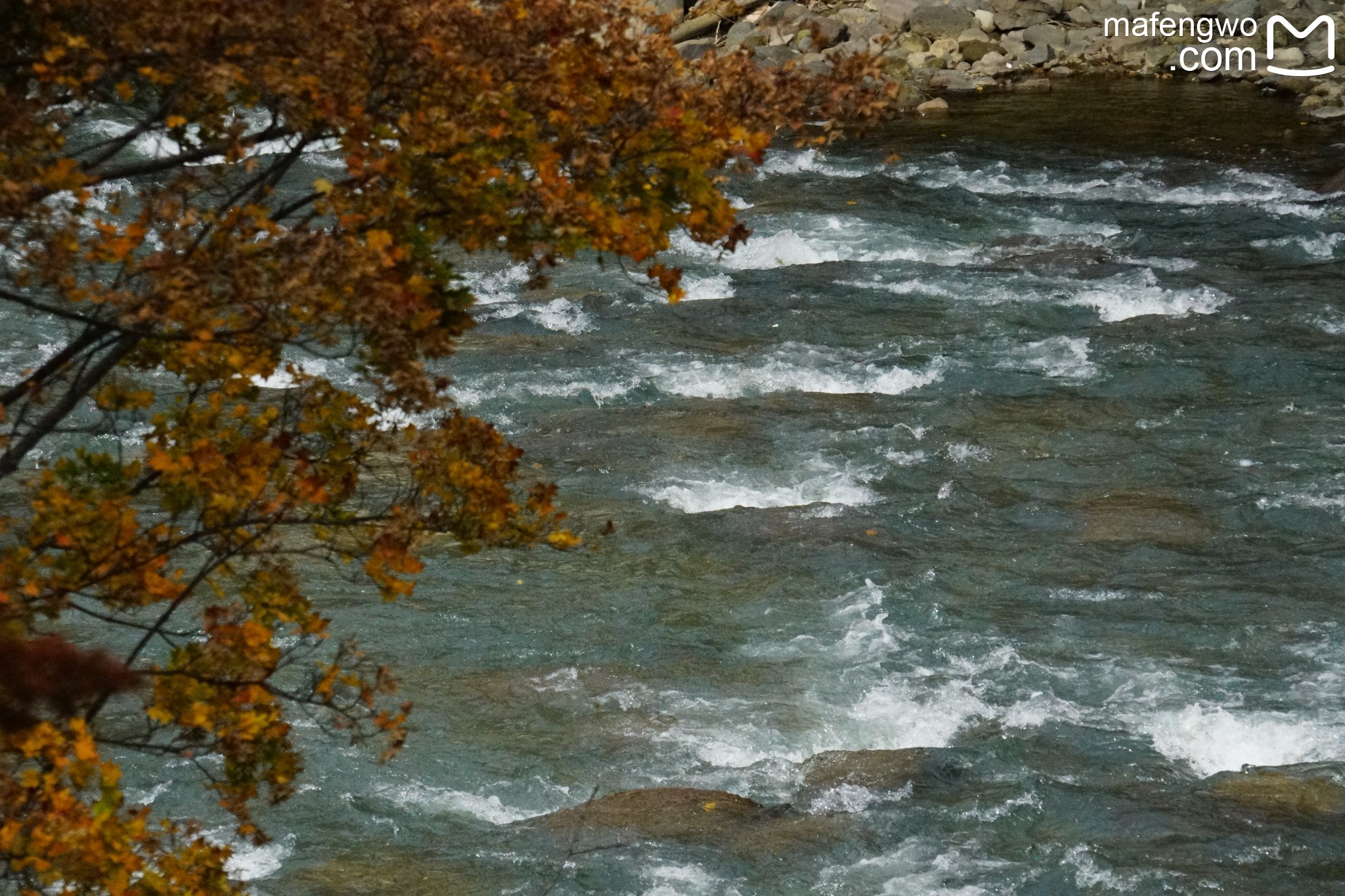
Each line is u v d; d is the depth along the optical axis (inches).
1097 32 3934.5
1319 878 960.9
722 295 2138.3
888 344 1921.8
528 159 507.2
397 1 495.5
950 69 3740.2
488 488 555.2
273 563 546.3
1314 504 1491.1
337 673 548.1
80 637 1176.8
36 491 514.3
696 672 1214.3
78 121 768.3
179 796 1031.0
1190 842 995.9
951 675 1216.2
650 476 1551.4
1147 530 1453.0
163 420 542.9
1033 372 1840.6
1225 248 2330.2
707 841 995.3
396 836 1005.2
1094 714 1165.1
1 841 430.9
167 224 502.6
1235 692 1194.0
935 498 1520.7
